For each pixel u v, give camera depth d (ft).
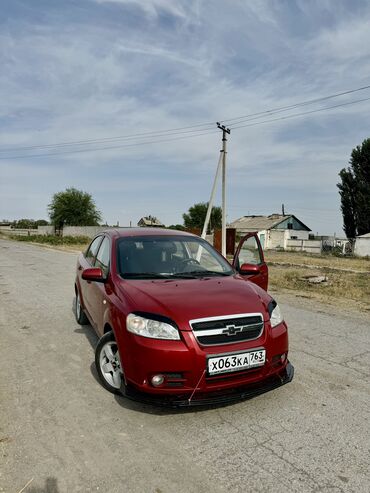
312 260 80.59
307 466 8.94
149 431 10.37
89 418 11.02
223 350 10.46
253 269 15.61
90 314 16.55
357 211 146.10
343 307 26.25
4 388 12.96
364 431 10.43
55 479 8.43
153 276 13.69
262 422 10.85
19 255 67.10
